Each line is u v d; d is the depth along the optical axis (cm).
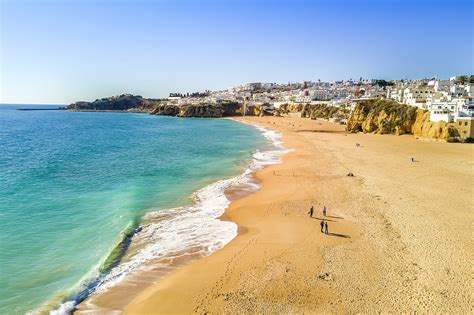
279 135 10188
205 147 7644
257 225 2941
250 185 4231
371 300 1858
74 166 5297
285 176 4634
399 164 5369
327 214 3156
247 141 8800
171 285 2009
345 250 2431
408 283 2016
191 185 4200
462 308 1788
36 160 5781
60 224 2873
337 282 2031
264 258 2323
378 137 9112
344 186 4069
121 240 2598
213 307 1809
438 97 9662
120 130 12488
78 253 2394
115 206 3328
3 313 1750
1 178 4341
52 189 3900
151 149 7312
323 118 16862
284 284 2012
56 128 13212
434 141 8119
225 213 3234
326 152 6662
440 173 4731
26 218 2972
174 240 2652
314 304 1830
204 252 2467
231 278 2081
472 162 5500
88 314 1781
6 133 10831
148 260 2345
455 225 2869
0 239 2545
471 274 2111
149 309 1800
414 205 3369
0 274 2094
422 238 2617
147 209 3306
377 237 2641
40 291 1955
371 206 3350
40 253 2373
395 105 10094
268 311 1773
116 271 2197
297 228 2845
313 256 2345
